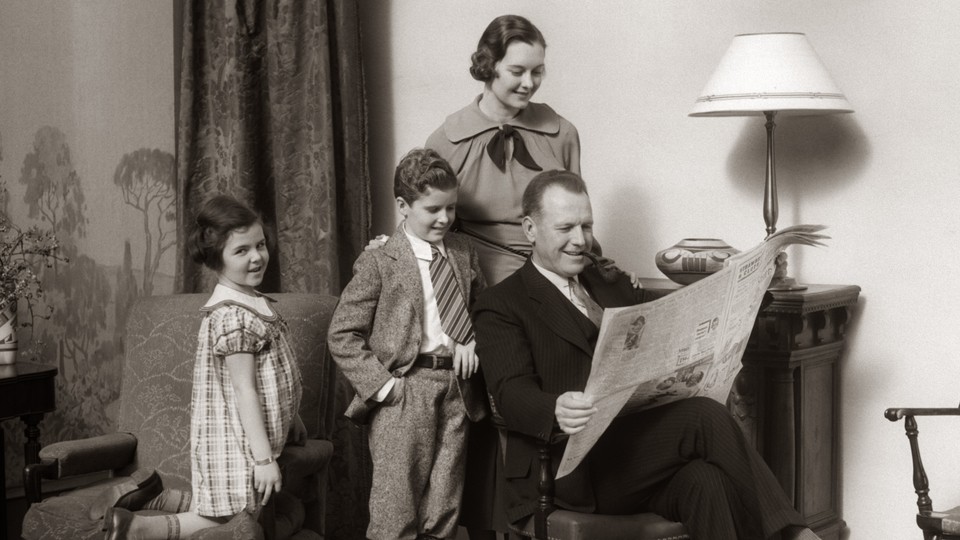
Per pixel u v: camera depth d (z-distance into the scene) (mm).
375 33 4961
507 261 3451
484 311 3029
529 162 3439
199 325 3379
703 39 3969
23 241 4645
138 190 5082
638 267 4199
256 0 4520
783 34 3383
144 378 3420
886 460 3641
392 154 4957
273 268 4586
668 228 4105
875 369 3658
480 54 3383
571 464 2650
